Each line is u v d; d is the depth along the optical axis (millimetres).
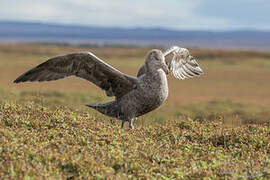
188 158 8922
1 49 111125
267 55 101875
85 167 7441
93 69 10625
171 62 12211
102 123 11039
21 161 7340
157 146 9516
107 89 11016
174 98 37125
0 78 47688
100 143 8930
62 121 10203
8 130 9039
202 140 10719
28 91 24609
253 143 10430
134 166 7836
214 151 9766
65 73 10750
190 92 43875
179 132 11109
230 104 29328
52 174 7125
